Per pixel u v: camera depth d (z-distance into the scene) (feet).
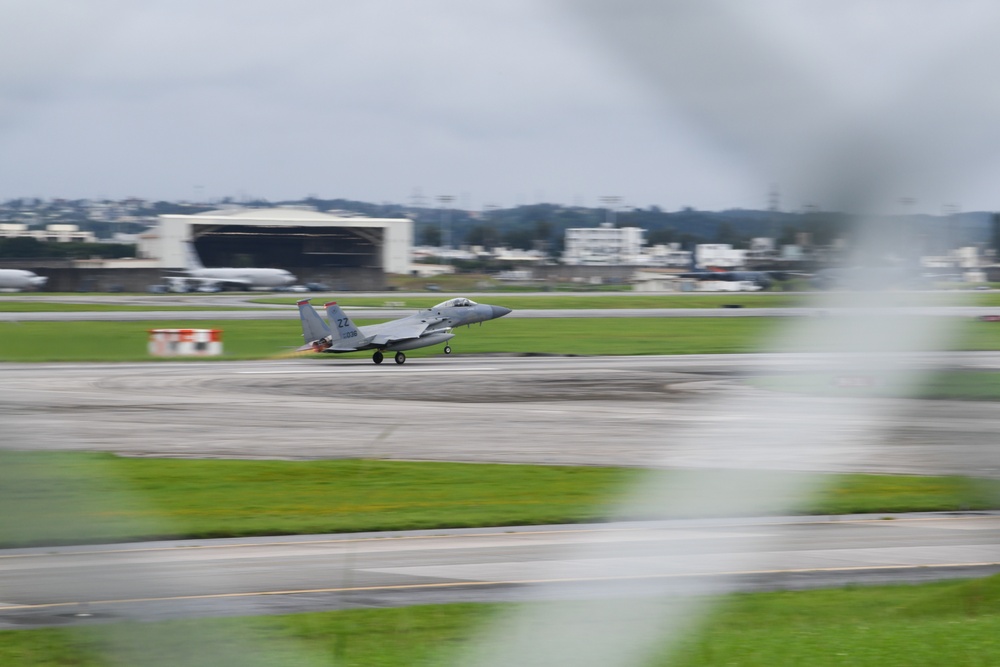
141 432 407.23
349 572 222.07
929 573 223.51
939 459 361.51
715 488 313.94
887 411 469.98
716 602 199.82
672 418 451.12
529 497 301.02
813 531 262.88
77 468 335.06
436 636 177.68
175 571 222.69
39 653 169.37
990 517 279.28
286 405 485.56
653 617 189.26
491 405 490.08
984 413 469.16
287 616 189.06
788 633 174.50
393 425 429.79
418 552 240.32
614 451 374.84
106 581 214.07
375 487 313.12
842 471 339.77
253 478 324.19
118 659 166.50
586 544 248.93
